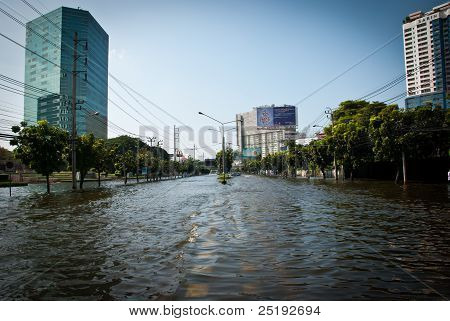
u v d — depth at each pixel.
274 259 6.31
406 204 15.58
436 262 6.10
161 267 5.83
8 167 24.30
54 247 7.54
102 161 39.53
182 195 24.20
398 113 33.50
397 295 4.55
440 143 32.75
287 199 19.36
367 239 8.11
